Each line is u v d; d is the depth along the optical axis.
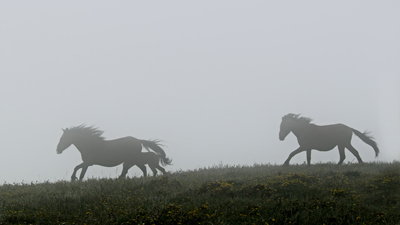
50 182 21.30
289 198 13.65
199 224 11.17
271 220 11.32
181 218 11.45
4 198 15.38
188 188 15.92
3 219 11.80
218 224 10.98
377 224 11.14
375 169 20.52
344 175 17.91
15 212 12.55
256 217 11.61
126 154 24.48
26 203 14.05
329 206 12.48
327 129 25.50
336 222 11.24
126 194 15.09
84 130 24.69
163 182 17.22
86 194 15.13
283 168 22.59
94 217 11.98
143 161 24.91
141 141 25.14
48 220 11.84
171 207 12.19
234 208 12.37
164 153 25.38
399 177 15.91
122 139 24.81
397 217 11.66
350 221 11.43
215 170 23.33
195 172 22.52
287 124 26.16
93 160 24.28
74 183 19.34
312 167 22.50
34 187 18.77
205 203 13.12
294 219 11.27
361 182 15.88
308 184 15.87
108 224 11.36
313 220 11.37
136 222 11.25
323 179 16.91
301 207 12.29
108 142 24.61
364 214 11.88
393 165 21.14
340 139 25.31
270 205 12.60
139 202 13.40
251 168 23.53
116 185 16.91
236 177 18.94
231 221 11.27
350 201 13.19
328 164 24.17
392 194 14.12
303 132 25.69
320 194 14.11
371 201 13.50
